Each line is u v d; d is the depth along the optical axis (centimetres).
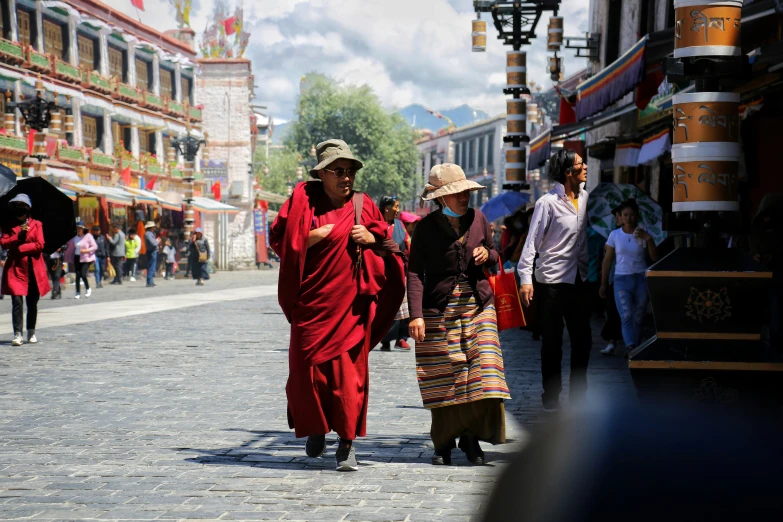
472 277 554
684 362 591
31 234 1210
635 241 1038
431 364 550
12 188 1231
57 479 524
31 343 1240
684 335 597
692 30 612
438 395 547
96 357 1095
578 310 707
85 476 532
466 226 555
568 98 2039
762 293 591
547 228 705
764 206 879
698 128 613
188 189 4194
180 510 461
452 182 549
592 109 1246
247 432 663
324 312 541
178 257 4500
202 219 5259
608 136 1936
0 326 1502
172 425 688
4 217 1234
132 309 1908
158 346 1213
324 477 531
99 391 847
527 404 766
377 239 558
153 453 593
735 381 591
